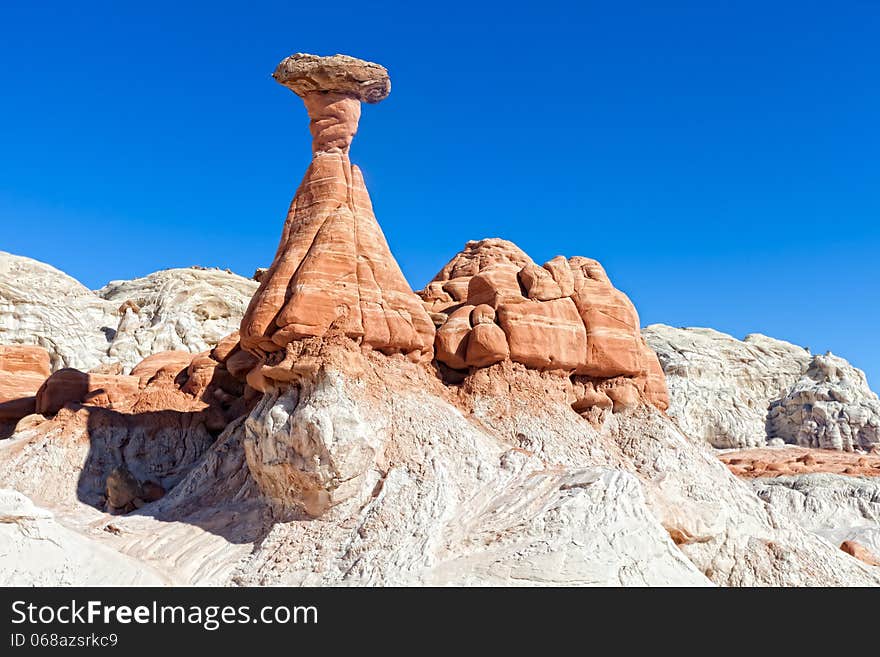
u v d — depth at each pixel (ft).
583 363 93.09
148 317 239.30
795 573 79.66
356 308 81.82
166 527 78.02
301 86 90.43
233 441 88.12
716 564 78.54
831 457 241.76
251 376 83.71
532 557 63.52
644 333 344.69
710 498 86.99
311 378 76.74
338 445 71.56
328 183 88.43
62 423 96.17
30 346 132.98
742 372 325.42
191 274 260.62
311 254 83.20
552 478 72.69
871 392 297.33
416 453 75.66
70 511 86.28
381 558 65.87
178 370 113.70
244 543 72.59
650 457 89.92
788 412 294.87
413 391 81.87
